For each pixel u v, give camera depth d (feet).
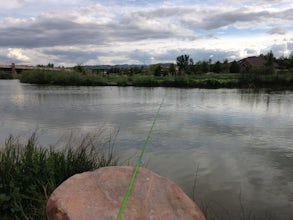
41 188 11.80
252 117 41.42
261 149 24.43
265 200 14.79
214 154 22.85
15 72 257.55
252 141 27.09
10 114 44.29
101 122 37.17
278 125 35.40
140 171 8.12
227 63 213.66
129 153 22.76
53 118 40.45
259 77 114.42
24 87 114.83
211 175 18.22
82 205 6.57
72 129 32.48
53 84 139.33
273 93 84.74
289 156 22.44
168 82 122.21
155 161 20.92
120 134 29.81
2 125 34.99
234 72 193.36
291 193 15.65
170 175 18.13
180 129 32.53
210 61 209.36
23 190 11.63
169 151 23.49
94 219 6.29
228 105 55.83
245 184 16.80
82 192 6.95
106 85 128.77
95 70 180.24
